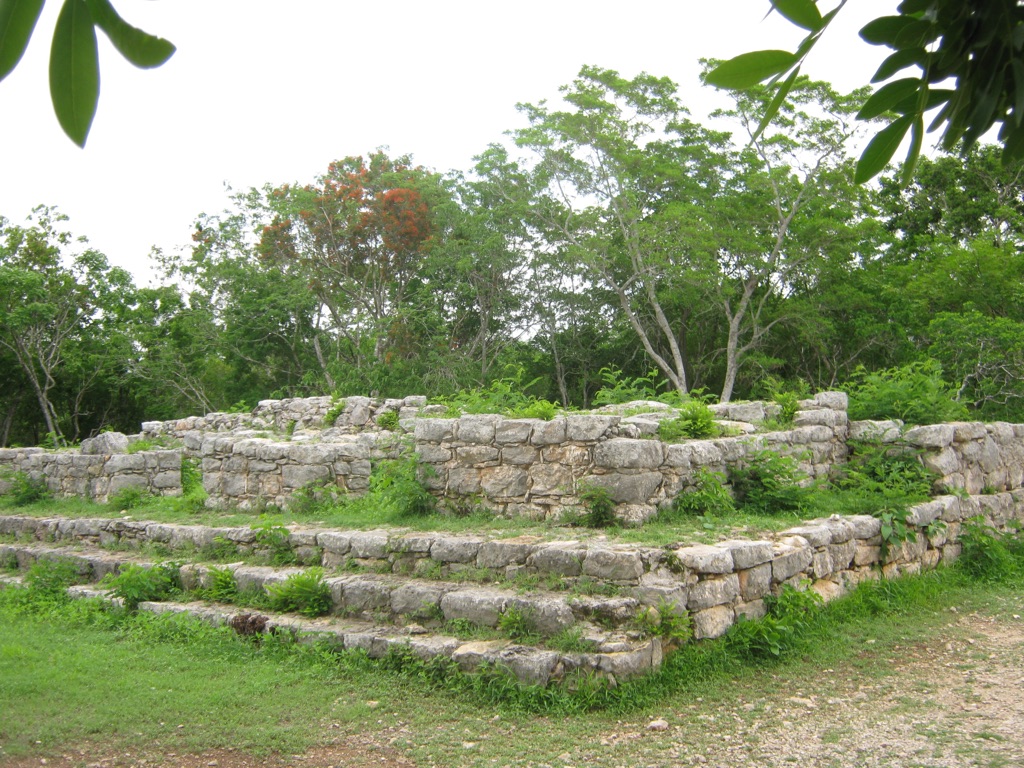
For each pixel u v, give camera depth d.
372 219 31.38
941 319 21.34
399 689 6.69
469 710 6.26
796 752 5.39
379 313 32.34
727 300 28.80
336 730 6.02
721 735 5.68
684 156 31.12
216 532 10.08
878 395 12.21
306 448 11.35
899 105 2.12
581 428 8.55
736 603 7.20
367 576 8.24
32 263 31.55
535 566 7.42
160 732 6.05
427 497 9.45
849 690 6.42
